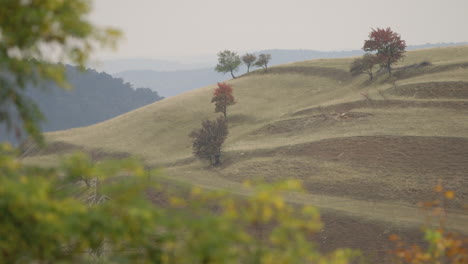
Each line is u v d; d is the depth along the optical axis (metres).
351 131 179.75
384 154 151.25
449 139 149.75
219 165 181.25
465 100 189.88
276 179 153.38
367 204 123.94
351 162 152.25
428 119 175.50
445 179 127.88
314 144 173.00
